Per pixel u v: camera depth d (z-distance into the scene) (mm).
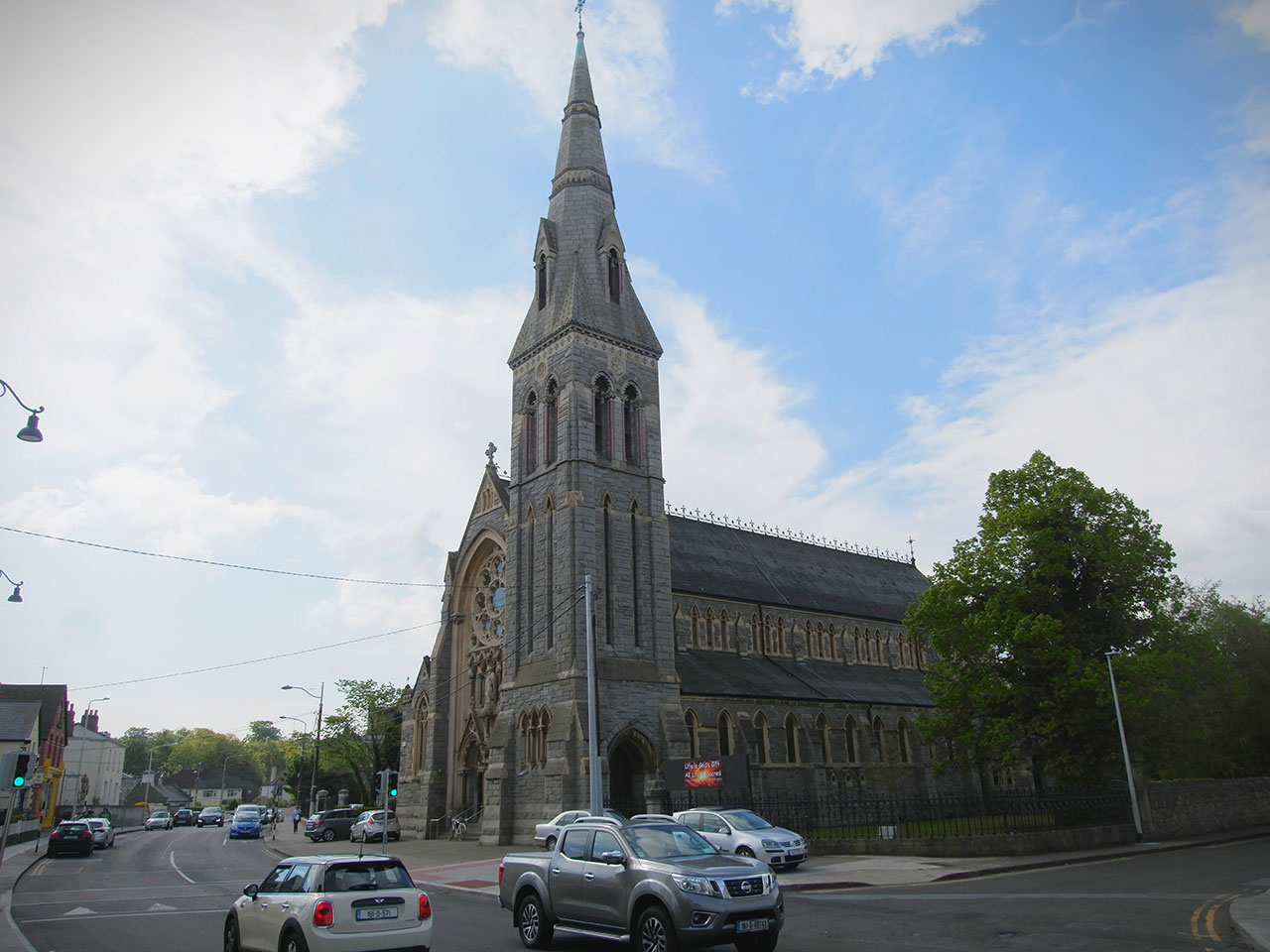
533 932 18562
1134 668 43781
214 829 97312
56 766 96500
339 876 15328
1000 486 50156
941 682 50312
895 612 80188
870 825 47594
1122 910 20844
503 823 49406
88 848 50688
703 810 33656
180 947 19469
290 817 133750
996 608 46969
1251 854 36219
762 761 55344
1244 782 54469
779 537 78375
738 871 16281
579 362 54781
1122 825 41844
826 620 71625
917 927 19406
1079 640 45656
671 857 17188
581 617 49219
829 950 16953
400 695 98562
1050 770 46438
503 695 52781
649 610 52562
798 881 28281
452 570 64000
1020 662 46750
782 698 57531
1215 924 18672
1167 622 47500
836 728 60969
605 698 48156
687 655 58719
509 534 55844
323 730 97438
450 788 60344
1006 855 35719
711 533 71000
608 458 54781
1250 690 60812
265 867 42188
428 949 15727
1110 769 47375
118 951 18984
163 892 30922
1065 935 17828
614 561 52281
